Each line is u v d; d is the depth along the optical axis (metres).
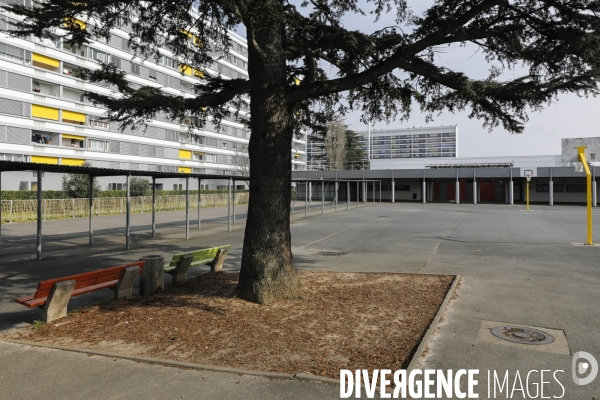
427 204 42.72
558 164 48.44
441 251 13.09
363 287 7.84
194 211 34.62
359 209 34.97
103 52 42.00
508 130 8.05
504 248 13.40
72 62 39.28
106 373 4.33
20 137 35.44
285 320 5.86
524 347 4.99
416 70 7.25
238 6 5.48
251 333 5.38
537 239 15.54
